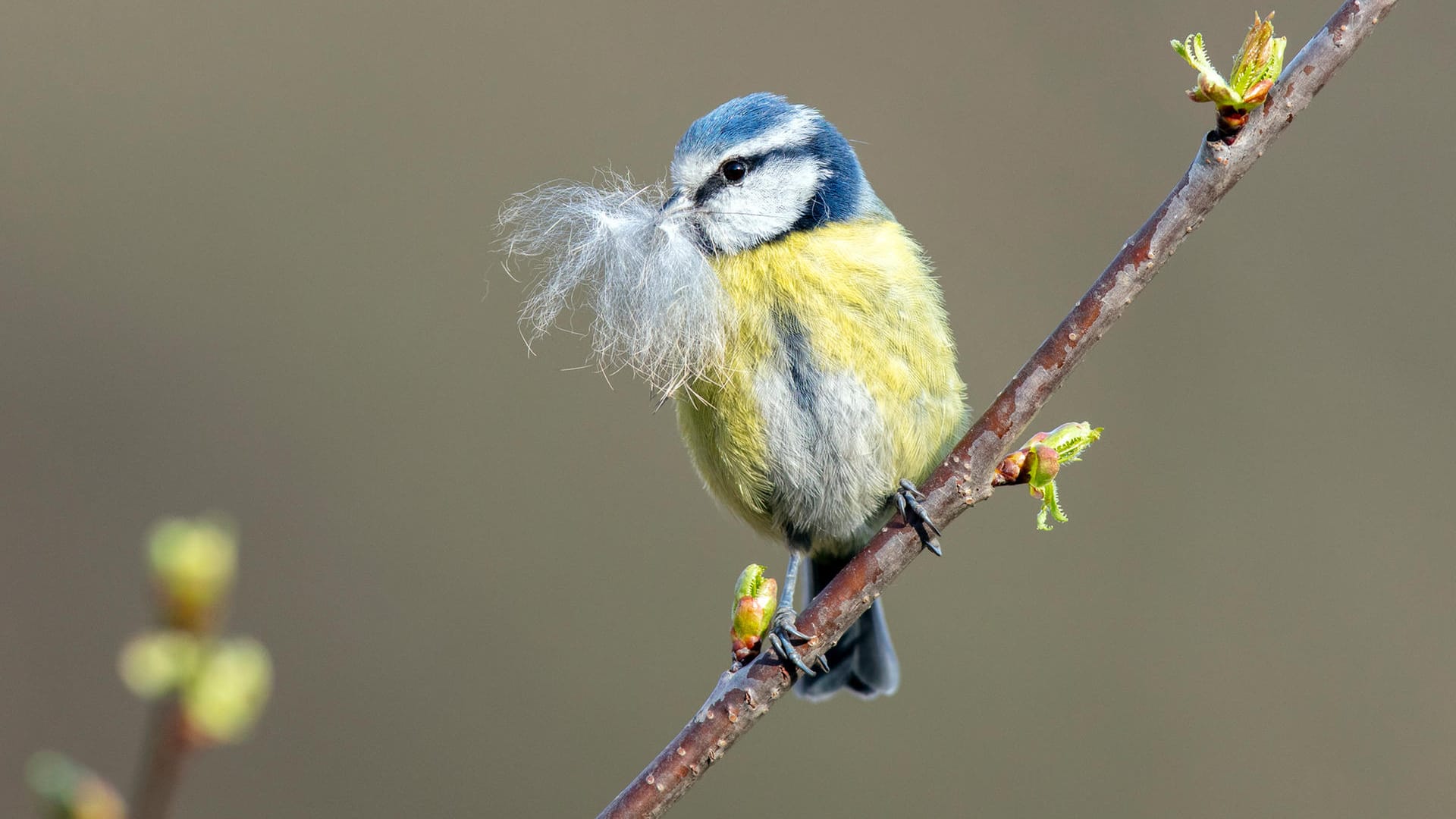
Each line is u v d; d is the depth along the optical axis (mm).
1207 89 2730
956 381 2781
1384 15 2732
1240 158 2734
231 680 1989
